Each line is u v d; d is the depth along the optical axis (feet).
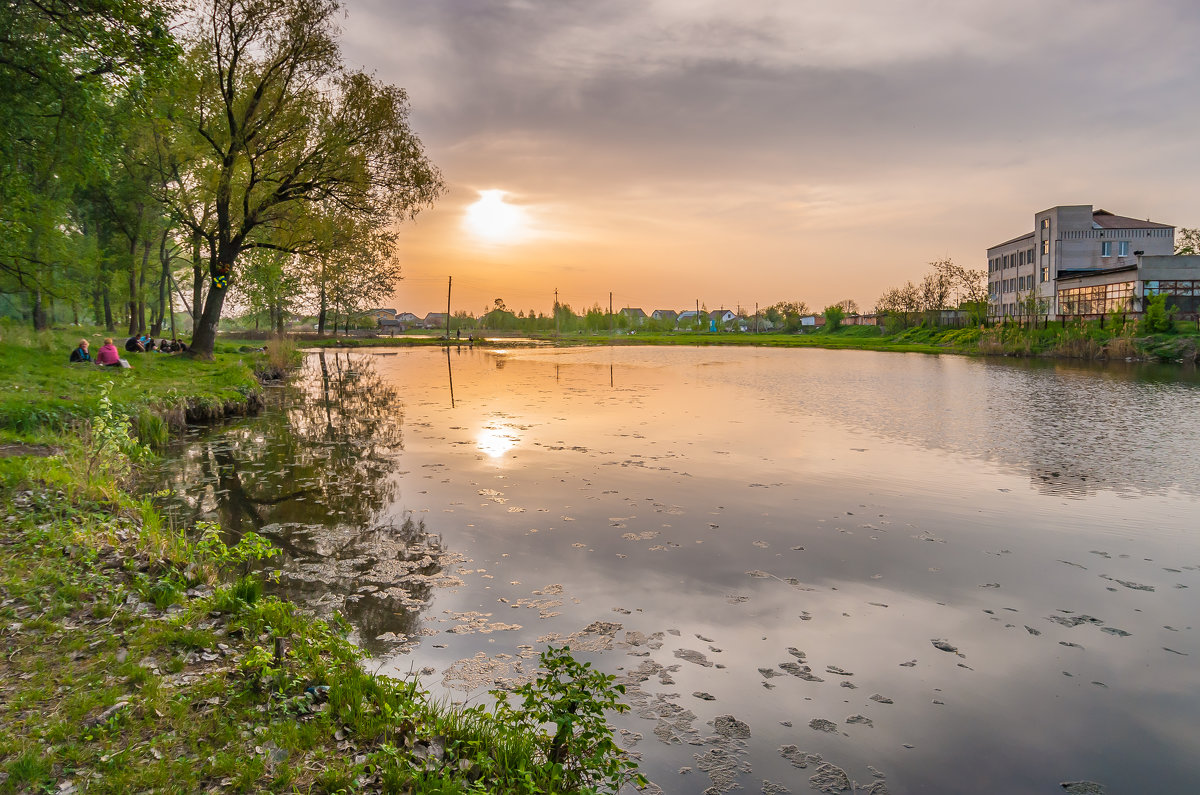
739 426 63.46
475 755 14.80
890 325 301.84
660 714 17.84
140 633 18.29
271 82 87.92
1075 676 20.13
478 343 285.02
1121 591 26.30
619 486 41.19
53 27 50.44
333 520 33.91
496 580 26.61
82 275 104.32
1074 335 168.76
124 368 68.08
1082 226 207.31
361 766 13.65
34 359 63.00
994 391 93.04
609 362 164.55
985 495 39.65
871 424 64.80
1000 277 253.44
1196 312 165.48
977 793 14.99
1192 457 49.83
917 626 23.26
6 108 50.62
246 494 38.65
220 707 15.25
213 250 91.35
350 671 17.49
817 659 20.93
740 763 15.85
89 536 24.31
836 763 15.93
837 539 31.99
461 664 20.07
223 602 21.01
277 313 213.46
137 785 12.34
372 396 87.97
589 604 24.56
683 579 26.99
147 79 51.03
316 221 90.33
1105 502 38.32
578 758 14.38
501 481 42.16
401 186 93.61
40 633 17.66
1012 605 24.99
